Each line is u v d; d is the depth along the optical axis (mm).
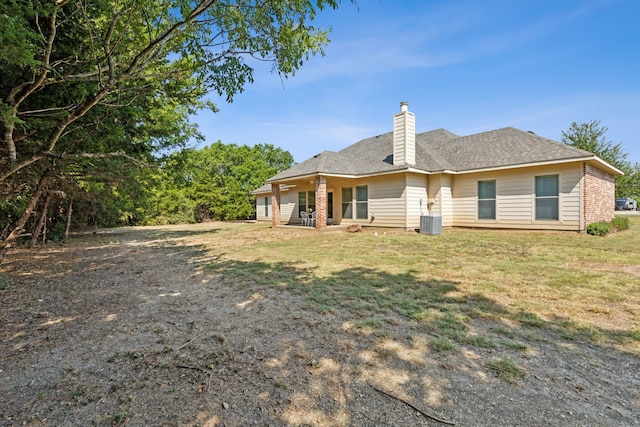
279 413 1931
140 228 20453
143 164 7184
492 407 1938
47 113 4887
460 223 13375
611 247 7781
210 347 2893
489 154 12820
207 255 8414
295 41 4590
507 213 11938
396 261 6707
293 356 2676
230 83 4801
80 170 7250
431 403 1994
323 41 4879
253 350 2811
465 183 13188
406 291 4480
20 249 10180
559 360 2502
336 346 2838
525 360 2512
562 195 10664
